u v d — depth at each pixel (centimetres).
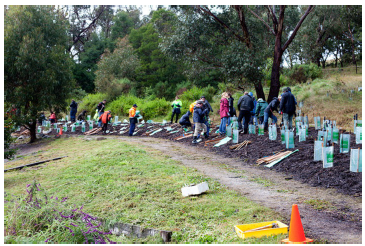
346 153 827
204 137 1430
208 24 2423
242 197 611
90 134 2036
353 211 512
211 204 574
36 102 1923
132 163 962
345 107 2003
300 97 2442
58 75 1959
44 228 537
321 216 496
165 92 4544
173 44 2409
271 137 1138
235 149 1119
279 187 679
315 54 4575
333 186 651
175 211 557
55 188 774
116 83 3975
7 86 1825
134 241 472
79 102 3772
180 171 845
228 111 1402
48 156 1320
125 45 4816
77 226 500
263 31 2531
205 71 2547
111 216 555
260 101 1456
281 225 450
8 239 470
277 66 2328
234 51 2295
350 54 5009
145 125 2167
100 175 850
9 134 1116
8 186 841
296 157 880
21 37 1862
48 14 2000
